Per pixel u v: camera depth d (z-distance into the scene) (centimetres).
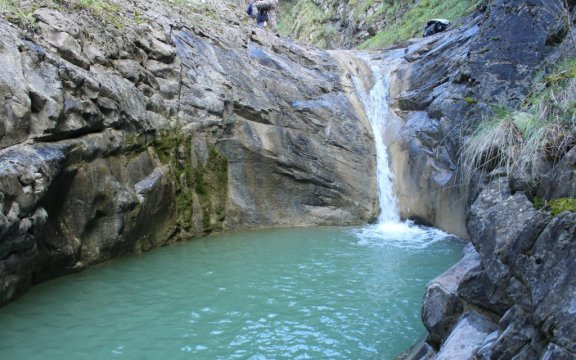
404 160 1195
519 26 980
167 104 995
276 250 931
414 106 1247
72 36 808
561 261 260
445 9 2102
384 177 1236
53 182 682
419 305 664
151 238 925
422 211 1142
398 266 834
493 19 1060
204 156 1044
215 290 718
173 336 570
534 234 285
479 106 946
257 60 1238
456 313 426
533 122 371
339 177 1184
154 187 898
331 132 1212
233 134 1099
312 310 648
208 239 1009
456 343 371
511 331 292
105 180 792
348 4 2939
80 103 749
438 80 1209
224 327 596
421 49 1373
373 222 1190
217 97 1077
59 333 573
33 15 784
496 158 424
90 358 518
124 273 783
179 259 865
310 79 1284
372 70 1418
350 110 1281
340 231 1098
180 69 1048
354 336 571
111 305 655
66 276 757
